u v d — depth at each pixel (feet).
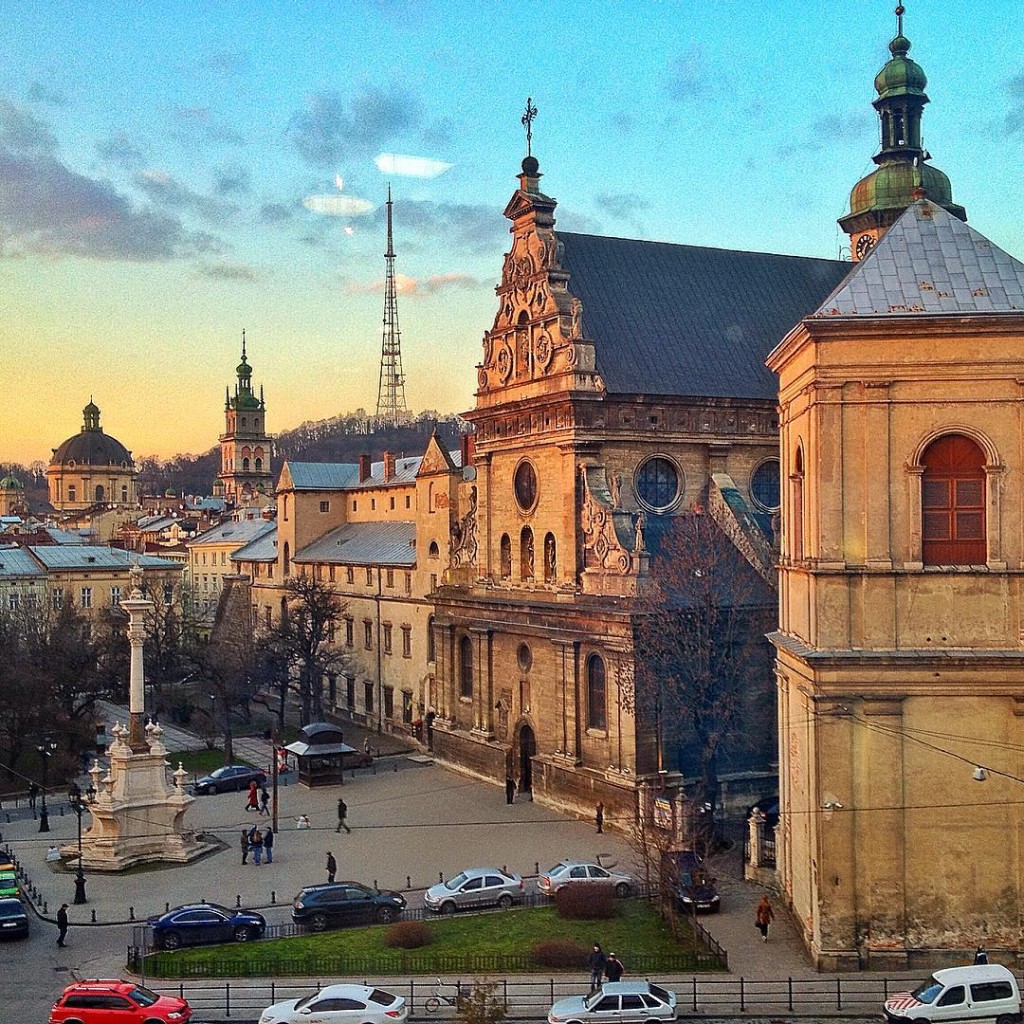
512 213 226.58
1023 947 115.14
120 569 440.86
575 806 205.57
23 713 266.98
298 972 127.54
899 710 116.37
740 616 197.16
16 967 134.92
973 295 119.65
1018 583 116.26
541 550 221.05
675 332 223.92
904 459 117.50
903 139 259.60
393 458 380.37
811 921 123.24
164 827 189.78
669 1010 106.63
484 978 110.73
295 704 353.31
